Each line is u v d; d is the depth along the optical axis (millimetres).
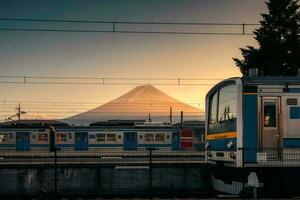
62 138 53906
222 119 21484
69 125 58312
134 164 24266
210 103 23312
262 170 20078
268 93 20078
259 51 48406
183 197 20750
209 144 23062
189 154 35062
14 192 22547
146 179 22797
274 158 19922
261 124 19953
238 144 19844
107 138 53938
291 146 20078
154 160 29594
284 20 49469
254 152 19812
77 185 22656
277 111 20094
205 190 22875
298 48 48406
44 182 22656
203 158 31125
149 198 20594
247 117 19891
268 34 48938
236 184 20188
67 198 21016
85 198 21078
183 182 22953
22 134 53812
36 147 53656
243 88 20016
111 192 22609
